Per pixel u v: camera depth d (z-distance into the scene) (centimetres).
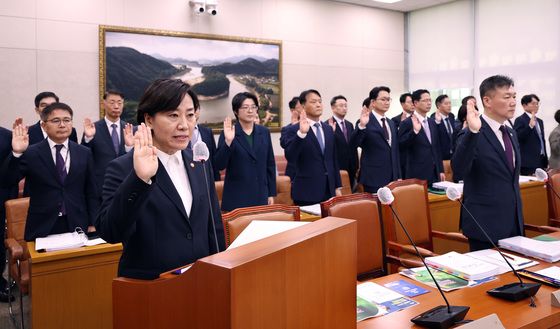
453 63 845
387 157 453
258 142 361
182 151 152
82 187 304
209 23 690
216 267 78
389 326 144
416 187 281
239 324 78
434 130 503
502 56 775
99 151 409
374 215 249
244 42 724
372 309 156
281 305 86
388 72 898
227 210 352
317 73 809
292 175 511
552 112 716
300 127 369
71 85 593
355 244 109
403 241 266
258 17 739
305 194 396
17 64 559
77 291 250
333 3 822
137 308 98
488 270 188
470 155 245
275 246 88
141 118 136
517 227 255
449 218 380
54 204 291
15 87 559
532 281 182
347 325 106
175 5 659
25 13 562
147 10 638
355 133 455
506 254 219
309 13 795
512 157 256
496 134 254
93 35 604
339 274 103
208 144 423
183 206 143
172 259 139
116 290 104
